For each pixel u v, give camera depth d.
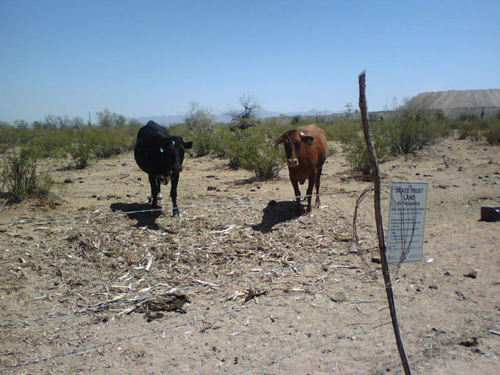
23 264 5.23
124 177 11.95
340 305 4.18
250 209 7.68
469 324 3.74
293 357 3.29
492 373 3.02
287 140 6.93
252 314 4.05
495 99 70.44
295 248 5.83
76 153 14.20
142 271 5.14
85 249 5.72
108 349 3.50
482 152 15.50
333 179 10.80
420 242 3.12
